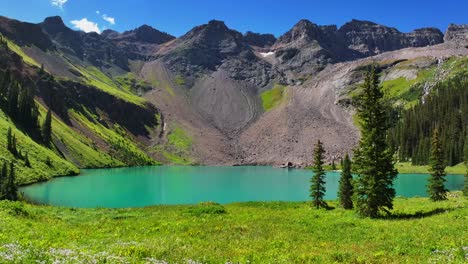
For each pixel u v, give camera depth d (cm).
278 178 15950
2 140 12144
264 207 5922
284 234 2883
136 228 3253
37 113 17512
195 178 15488
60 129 19162
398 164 19662
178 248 2133
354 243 2491
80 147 18838
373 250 2198
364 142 4347
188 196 10175
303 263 1859
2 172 8894
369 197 4147
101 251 1889
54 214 4175
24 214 3578
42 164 13038
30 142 14062
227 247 2289
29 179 11000
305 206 6088
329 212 4897
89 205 7938
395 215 4109
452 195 7662
